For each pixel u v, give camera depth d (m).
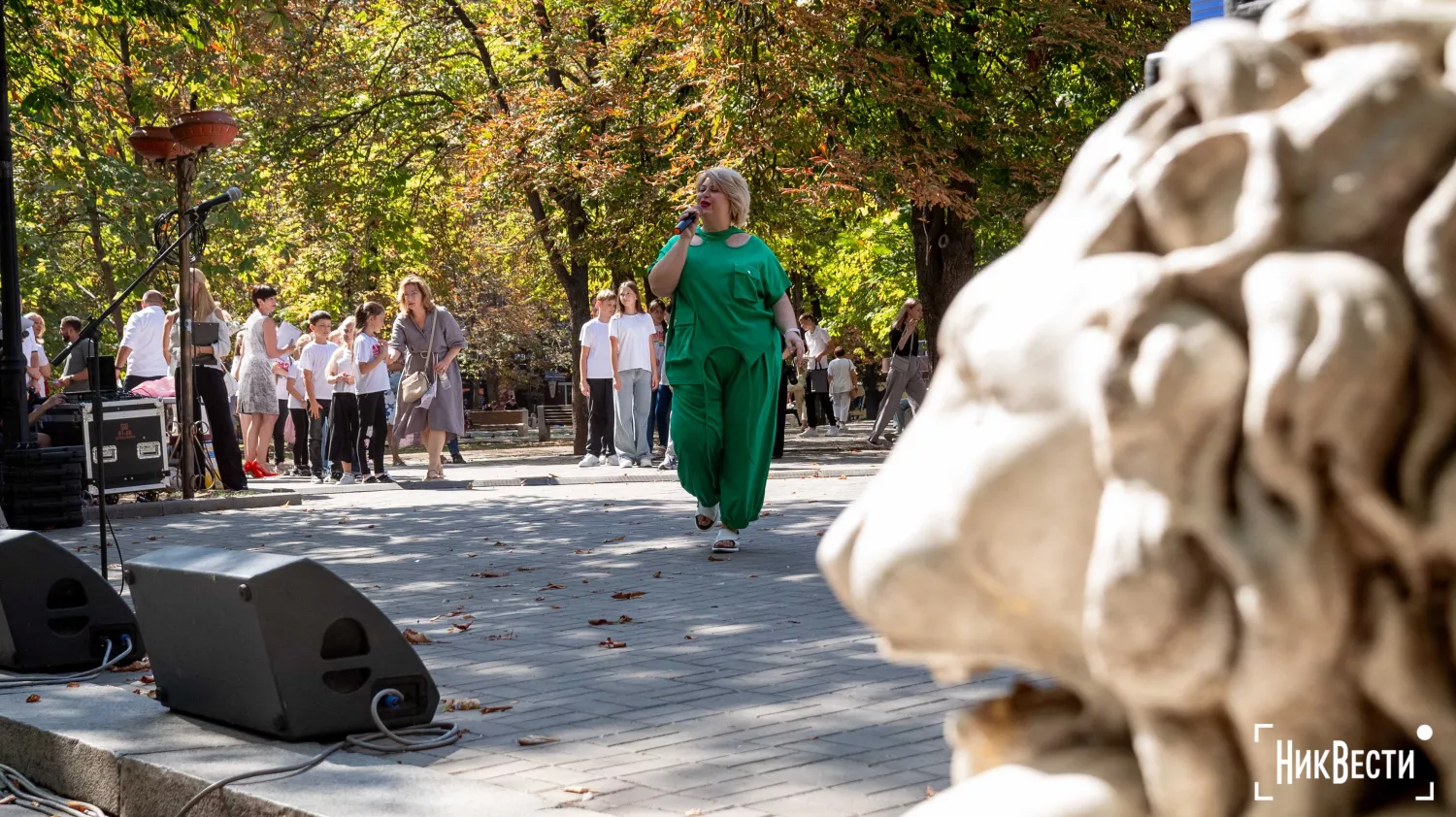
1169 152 0.92
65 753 4.32
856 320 36.19
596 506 13.08
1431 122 0.86
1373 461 0.85
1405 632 0.87
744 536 10.15
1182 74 0.96
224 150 25.94
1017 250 1.02
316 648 4.22
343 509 13.69
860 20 19.95
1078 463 0.93
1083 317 0.93
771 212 20.78
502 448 30.58
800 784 3.80
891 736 4.32
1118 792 1.00
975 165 20.83
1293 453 0.85
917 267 22.19
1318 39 0.94
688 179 20.56
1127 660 0.91
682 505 12.90
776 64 18.56
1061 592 0.95
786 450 22.30
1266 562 0.86
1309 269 0.85
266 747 4.11
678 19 19.62
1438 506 0.84
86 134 22.98
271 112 26.19
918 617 1.01
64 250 28.45
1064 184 1.04
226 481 15.91
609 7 22.72
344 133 27.30
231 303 34.56
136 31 22.42
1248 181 0.89
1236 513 0.88
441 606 7.39
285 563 4.21
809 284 41.38
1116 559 0.90
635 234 22.53
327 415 19.48
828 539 1.07
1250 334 0.87
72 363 14.61
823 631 6.23
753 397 8.84
